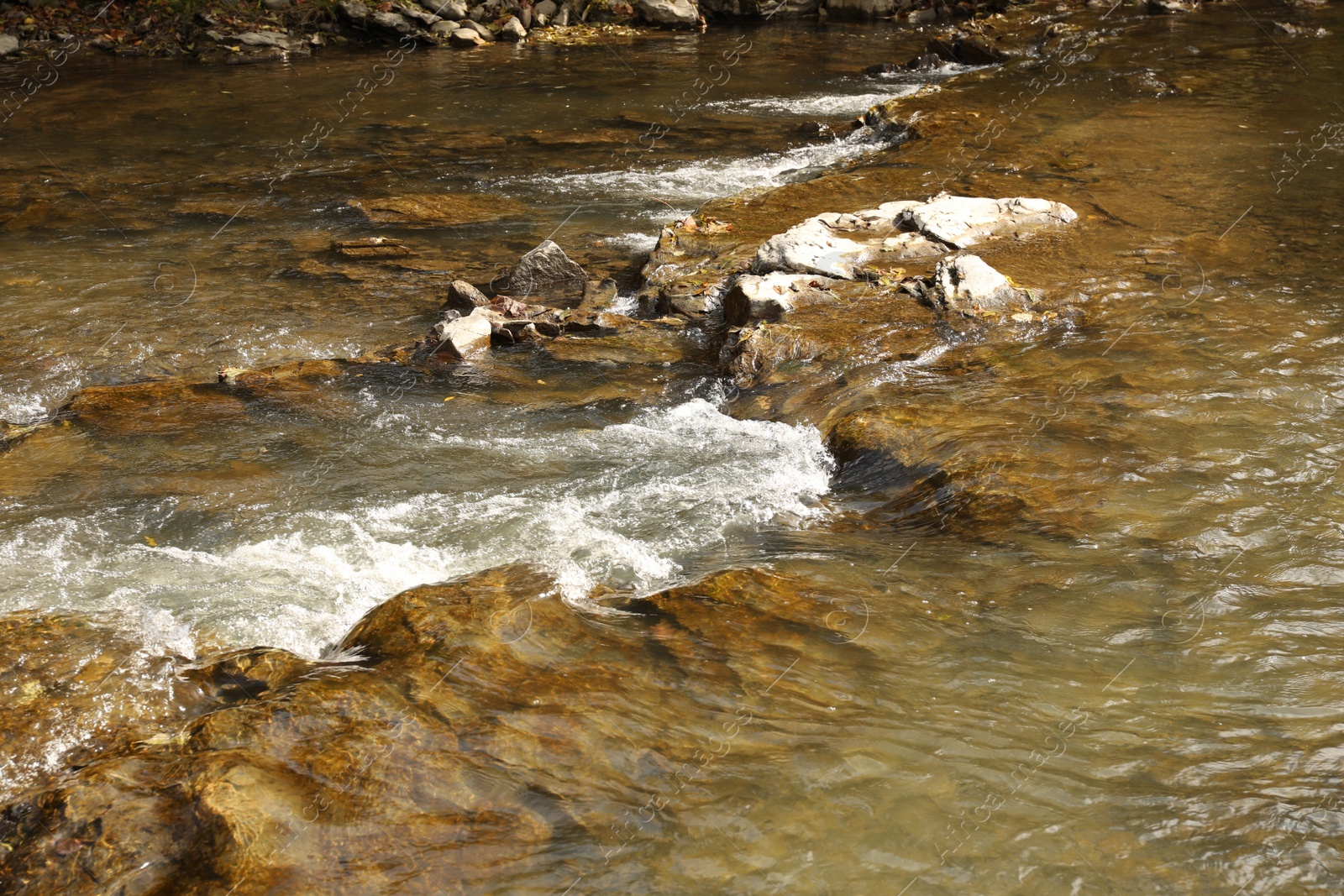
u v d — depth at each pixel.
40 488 5.28
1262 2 20.91
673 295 7.71
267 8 20.11
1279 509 4.57
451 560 4.62
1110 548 4.33
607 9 22.33
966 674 3.61
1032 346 6.40
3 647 3.80
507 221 10.06
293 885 2.68
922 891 2.75
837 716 3.39
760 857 2.85
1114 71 15.01
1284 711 3.40
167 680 3.65
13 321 7.71
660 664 3.63
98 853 2.76
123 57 18.97
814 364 6.37
